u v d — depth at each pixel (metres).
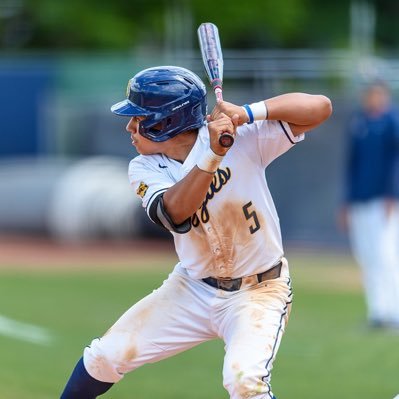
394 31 100.44
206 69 17.36
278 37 96.69
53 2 95.75
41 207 66.00
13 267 54.09
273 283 17.39
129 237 67.56
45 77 72.12
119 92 71.56
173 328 17.88
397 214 37.25
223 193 16.80
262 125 16.89
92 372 18.03
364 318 38.25
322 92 62.09
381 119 36.16
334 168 62.94
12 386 25.92
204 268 17.42
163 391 25.75
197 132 17.16
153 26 96.31
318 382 27.27
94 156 69.94
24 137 72.06
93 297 42.56
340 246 62.75
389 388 26.53
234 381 16.30
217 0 92.56
